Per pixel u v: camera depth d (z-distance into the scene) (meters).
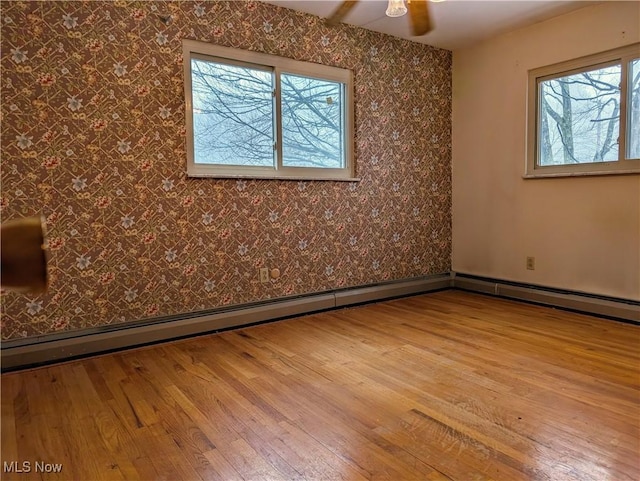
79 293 2.74
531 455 1.63
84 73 2.69
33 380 2.39
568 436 1.75
